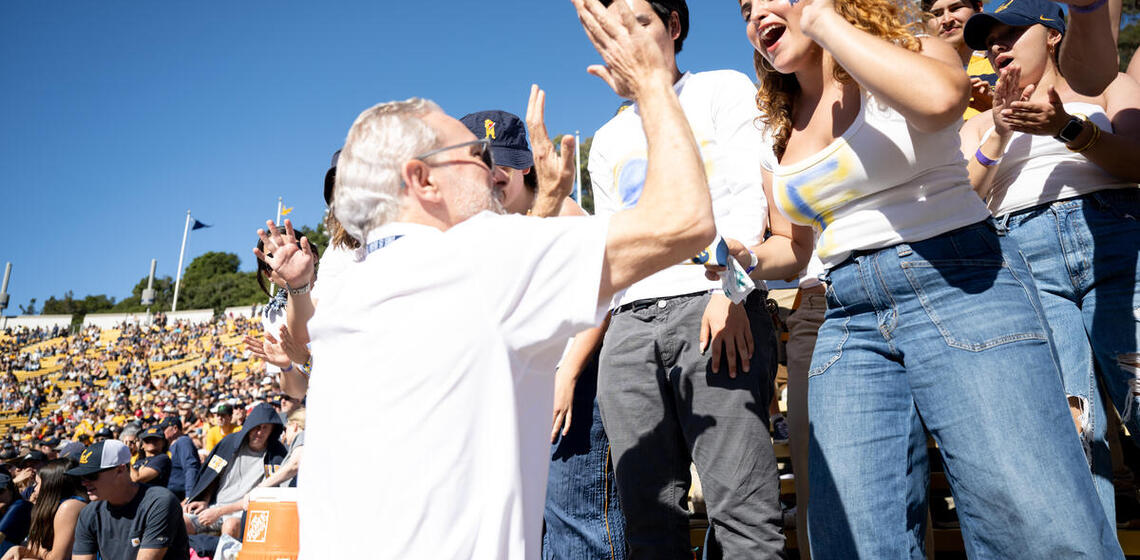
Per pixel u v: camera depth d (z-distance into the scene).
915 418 1.89
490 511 1.32
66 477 7.14
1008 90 2.25
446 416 1.34
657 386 2.35
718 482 2.19
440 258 1.40
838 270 1.99
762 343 2.34
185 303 102.62
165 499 5.67
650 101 1.50
